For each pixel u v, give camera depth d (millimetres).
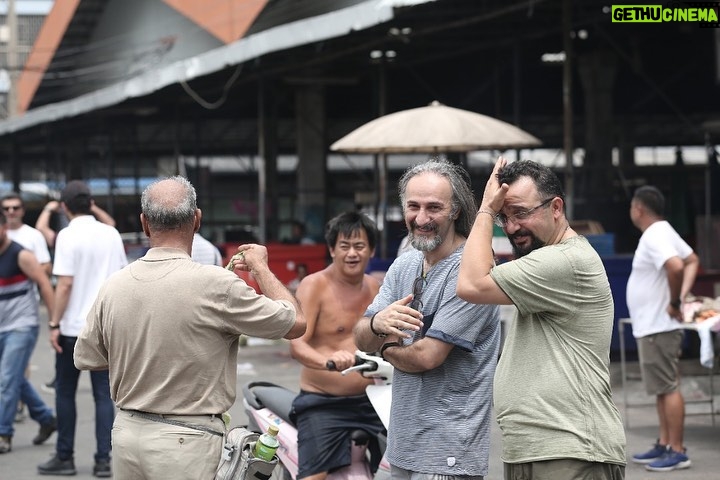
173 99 61406
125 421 11828
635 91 60625
